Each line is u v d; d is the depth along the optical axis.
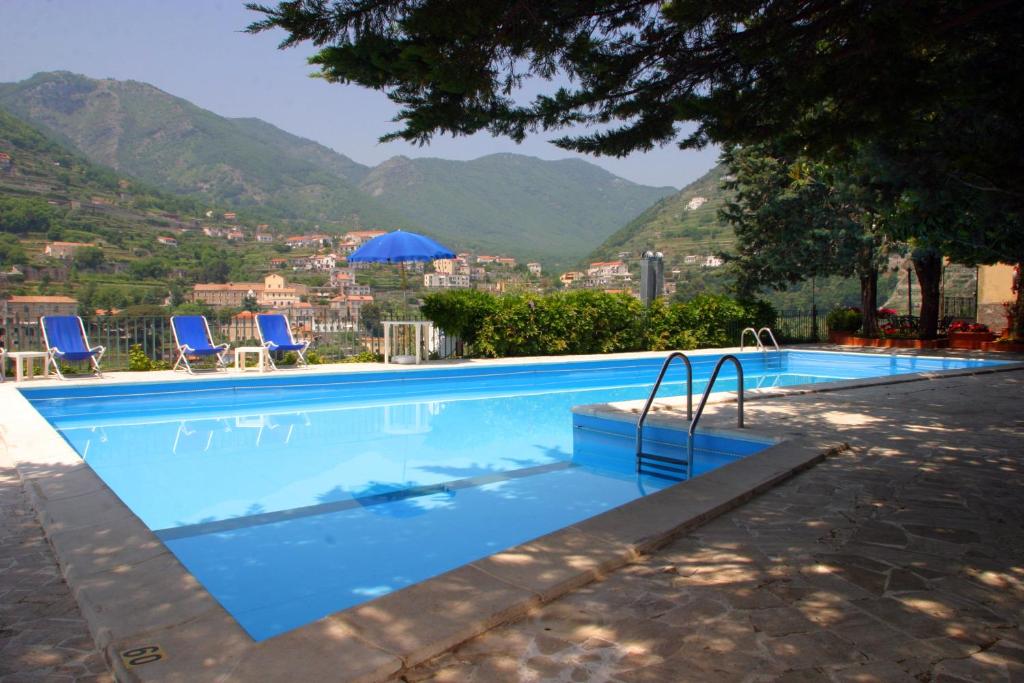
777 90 4.34
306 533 4.43
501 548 4.16
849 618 2.50
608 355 14.10
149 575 2.73
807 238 16.64
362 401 10.28
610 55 3.90
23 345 9.84
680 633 2.39
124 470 6.08
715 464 6.04
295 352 11.54
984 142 4.61
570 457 6.77
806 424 6.29
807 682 2.07
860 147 5.40
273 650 2.16
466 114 4.05
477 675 2.10
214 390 9.60
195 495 5.31
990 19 3.80
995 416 6.73
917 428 6.13
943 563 3.03
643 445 6.46
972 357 13.86
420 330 12.14
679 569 2.97
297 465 6.31
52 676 2.09
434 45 3.15
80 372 10.02
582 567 2.86
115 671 2.07
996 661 2.20
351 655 2.13
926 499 4.02
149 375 9.88
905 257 16.30
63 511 3.56
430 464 6.40
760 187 17.47
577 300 14.46
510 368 12.14
